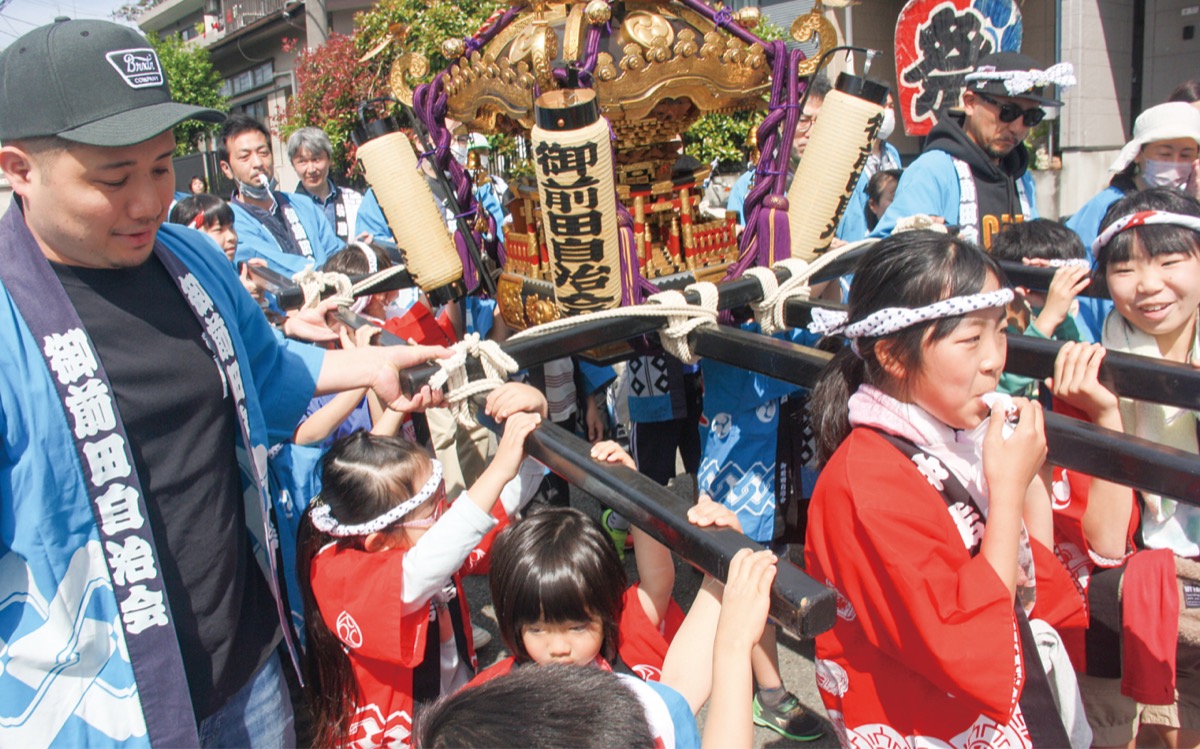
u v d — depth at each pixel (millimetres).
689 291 1921
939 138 3238
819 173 2150
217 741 1680
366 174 2291
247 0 16062
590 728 1092
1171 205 2041
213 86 14656
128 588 1456
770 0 9328
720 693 1153
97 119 1342
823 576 1535
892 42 9312
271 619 1824
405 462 2043
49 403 1391
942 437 1476
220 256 1834
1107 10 9008
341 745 2025
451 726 1102
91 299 1496
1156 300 1924
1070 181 9047
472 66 2197
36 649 1405
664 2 2137
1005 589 1288
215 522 1628
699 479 2523
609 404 3955
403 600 1851
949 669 1281
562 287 1935
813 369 1666
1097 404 1549
